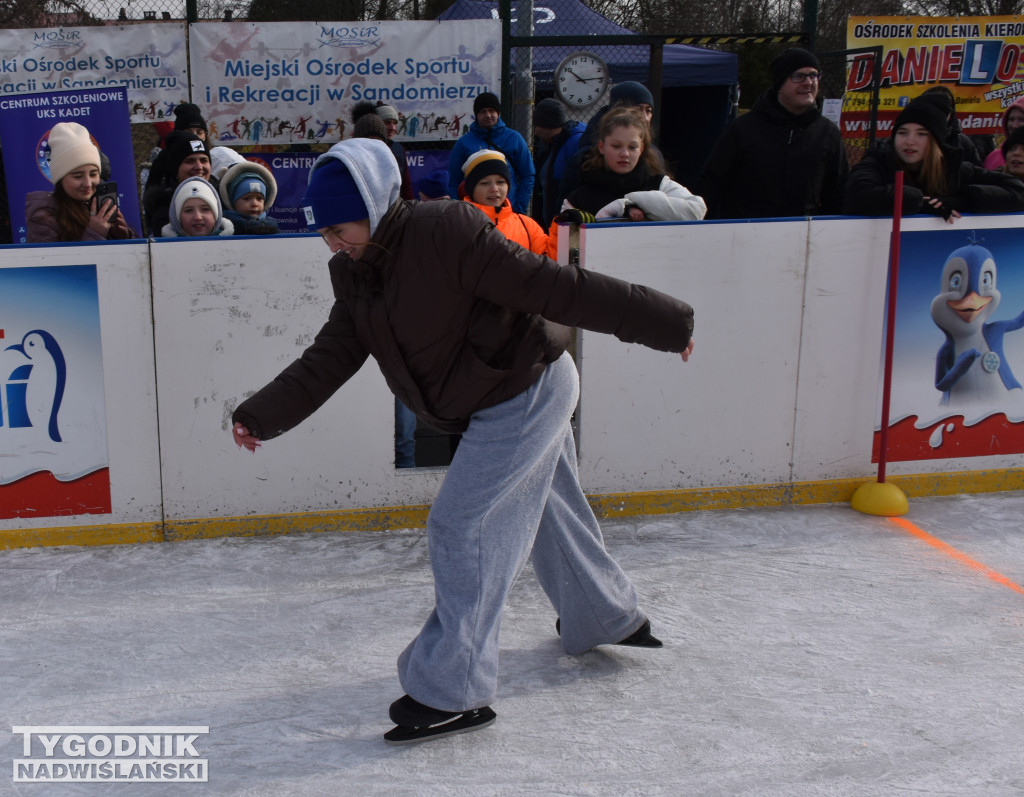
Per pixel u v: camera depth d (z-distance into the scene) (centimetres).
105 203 379
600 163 416
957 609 310
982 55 927
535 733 240
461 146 567
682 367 390
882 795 214
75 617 308
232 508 377
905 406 412
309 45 606
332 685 266
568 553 258
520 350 222
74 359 356
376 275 214
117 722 247
